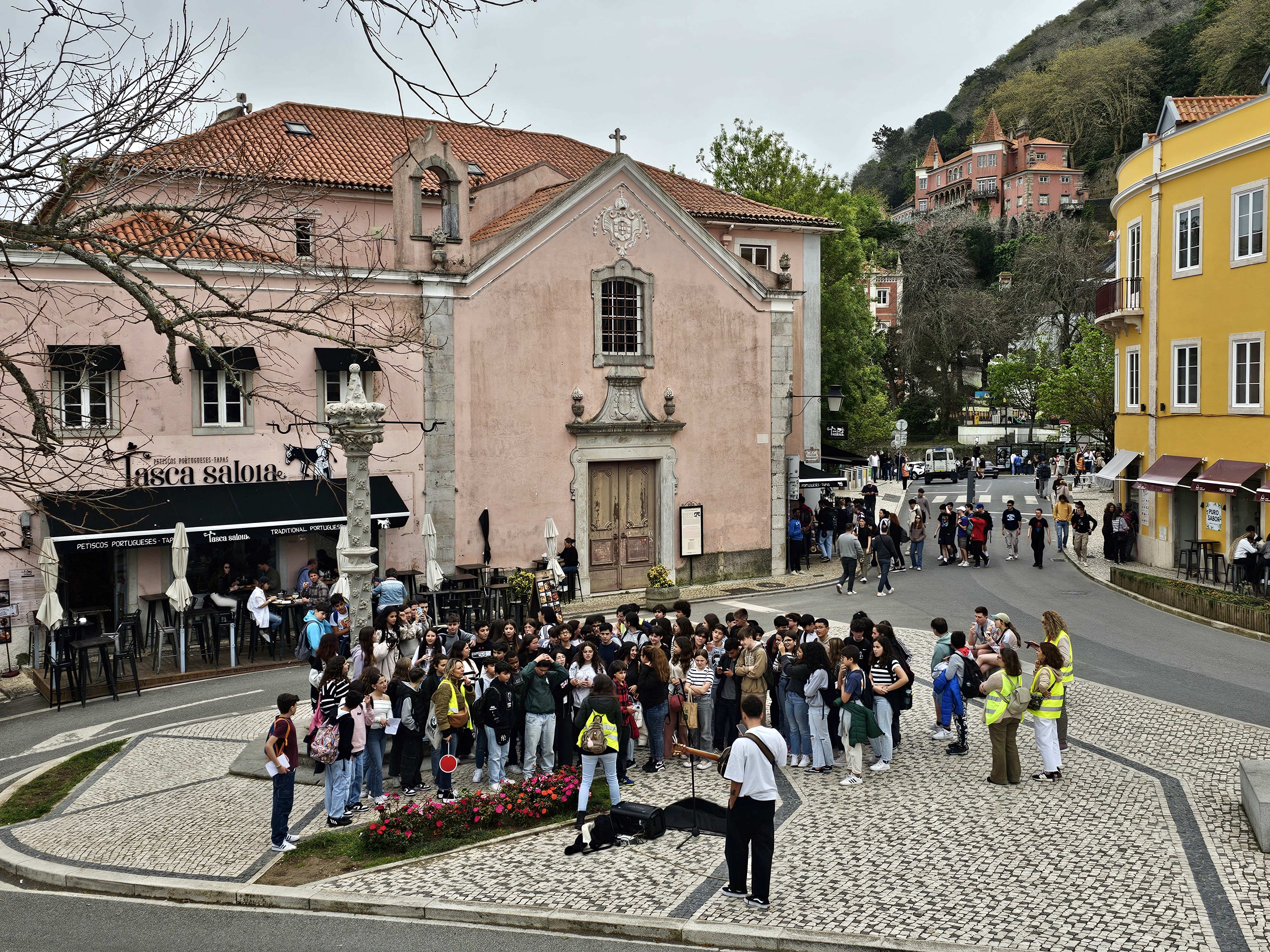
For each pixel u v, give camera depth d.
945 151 139.00
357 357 23.44
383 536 24.38
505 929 9.46
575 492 27.23
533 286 26.31
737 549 30.33
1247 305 27.48
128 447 21.36
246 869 10.91
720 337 29.69
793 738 14.15
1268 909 9.17
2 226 9.41
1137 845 10.73
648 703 14.09
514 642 14.89
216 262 21.69
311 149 28.23
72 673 19.20
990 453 72.12
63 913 10.00
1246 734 14.76
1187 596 24.34
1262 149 26.77
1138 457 32.97
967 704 17.47
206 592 22.41
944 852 10.72
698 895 9.93
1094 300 61.94
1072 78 115.50
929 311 78.44
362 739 12.13
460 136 32.69
